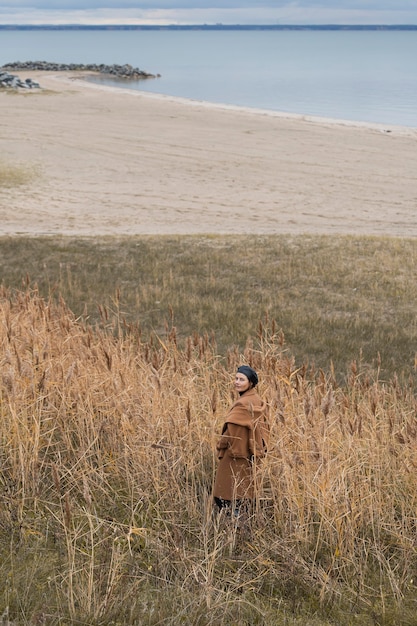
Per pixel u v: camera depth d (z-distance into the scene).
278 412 6.40
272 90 96.06
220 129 52.97
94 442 6.75
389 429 7.11
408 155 43.91
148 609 4.89
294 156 43.09
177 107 66.81
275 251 21.48
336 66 164.62
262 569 5.57
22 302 10.83
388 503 6.26
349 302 16.72
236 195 33.59
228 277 19.00
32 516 6.05
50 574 5.23
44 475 6.57
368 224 28.03
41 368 7.72
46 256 20.98
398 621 5.08
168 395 7.54
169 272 19.34
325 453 6.12
